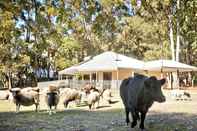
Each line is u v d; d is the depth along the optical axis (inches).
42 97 1223.5
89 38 2336.4
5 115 684.1
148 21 2016.5
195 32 1977.1
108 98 995.3
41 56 2117.4
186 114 655.8
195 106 848.9
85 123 533.3
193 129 464.4
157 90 405.4
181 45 2231.8
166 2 1756.9
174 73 1785.2
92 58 1877.5
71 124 524.1
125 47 2466.8
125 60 1785.2
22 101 748.0
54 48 2126.0
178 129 464.1
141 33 2325.3
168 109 765.3
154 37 2253.9
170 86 1781.5
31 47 1916.8
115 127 484.7
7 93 1234.6
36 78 2155.5
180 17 1849.2
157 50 2260.1
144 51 2431.1
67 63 2101.4
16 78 2091.5
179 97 1064.2
